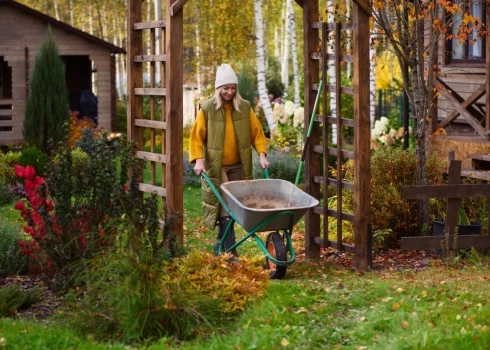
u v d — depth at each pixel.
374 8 9.25
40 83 19.52
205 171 7.84
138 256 5.71
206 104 7.92
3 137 21.45
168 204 7.68
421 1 9.12
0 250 7.77
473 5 12.15
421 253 8.74
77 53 22.31
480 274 7.33
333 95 18.98
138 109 8.40
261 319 5.62
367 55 7.79
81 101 24.08
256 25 21.09
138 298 5.43
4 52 21.59
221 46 24.56
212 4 25.02
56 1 37.12
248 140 8.05
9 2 21.44
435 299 6.04
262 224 7.21
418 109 9.19
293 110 18.39
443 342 4.92
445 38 9.98
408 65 9.31
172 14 7.47
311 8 8.41
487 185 8.23
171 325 5.50
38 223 7.07
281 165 15.30
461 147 10.88
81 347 5.09
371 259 7.94
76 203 6.79
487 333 5.05
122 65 38.03
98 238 6.58
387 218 8.99
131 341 5.38
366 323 5.50
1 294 6.26
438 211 9.19
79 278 6.21
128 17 8.32
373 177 9.30
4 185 14.30
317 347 5.17
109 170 6.80
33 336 5.24
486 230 9.06
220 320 5.73
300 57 36.84
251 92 23.91
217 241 8.09
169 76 7.55
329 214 8.41
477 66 12.02
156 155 8.01
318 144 8.59
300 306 6.07
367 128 7.86
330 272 7.76
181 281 5.87
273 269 7.46
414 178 9.31
